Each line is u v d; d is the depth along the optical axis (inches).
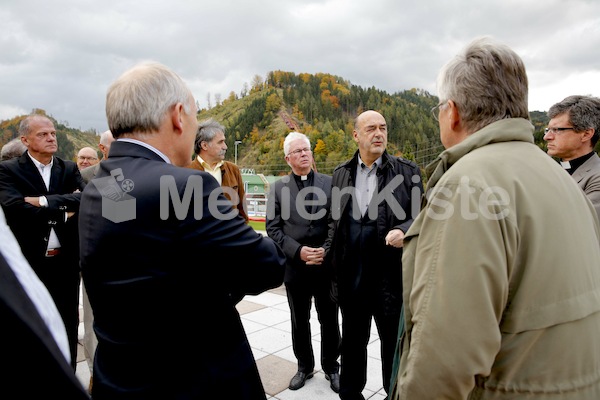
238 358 44.6
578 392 35.7
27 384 17.0
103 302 41.6
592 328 36.7
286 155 117.7
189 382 40.7
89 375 115.3
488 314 33.7
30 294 20.3
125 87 44.7
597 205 85.9
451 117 44.6
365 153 93.9
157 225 39.3
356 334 94.8
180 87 46.8
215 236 40.2
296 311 111.2
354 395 94.7
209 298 42.6
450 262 35.3
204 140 116.3
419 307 37.7
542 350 35.4
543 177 38.3
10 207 100.5
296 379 109.6
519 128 40.6
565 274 35.8
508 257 35.0
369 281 92.9
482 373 34.1
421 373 36.2
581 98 93.9
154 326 40.0
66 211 105.5
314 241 111.3
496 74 41.0
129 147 44.3
